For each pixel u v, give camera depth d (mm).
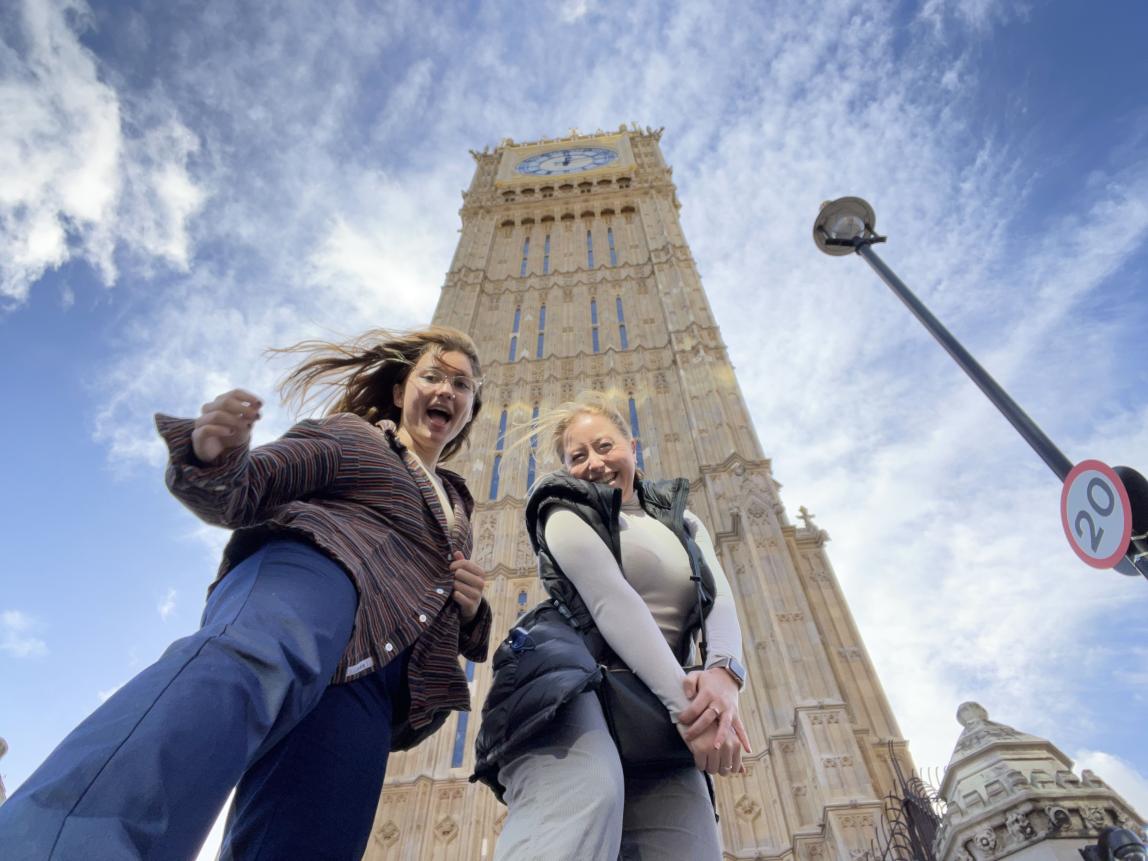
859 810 13008
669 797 2641
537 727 2287
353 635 2223
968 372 7891
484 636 3076
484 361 30094
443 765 16516
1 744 8812
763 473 22312
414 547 2650
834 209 10484
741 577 19156
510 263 38281
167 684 1490
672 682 2467
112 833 1207
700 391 26500
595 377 28953
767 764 15633
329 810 2176
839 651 18875
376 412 3586
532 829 2109
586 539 2803
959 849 7105
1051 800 6625
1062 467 6426
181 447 1729
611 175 45562
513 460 24875
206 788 1387
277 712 1638
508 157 51594
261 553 2088
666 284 33656
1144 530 4965
